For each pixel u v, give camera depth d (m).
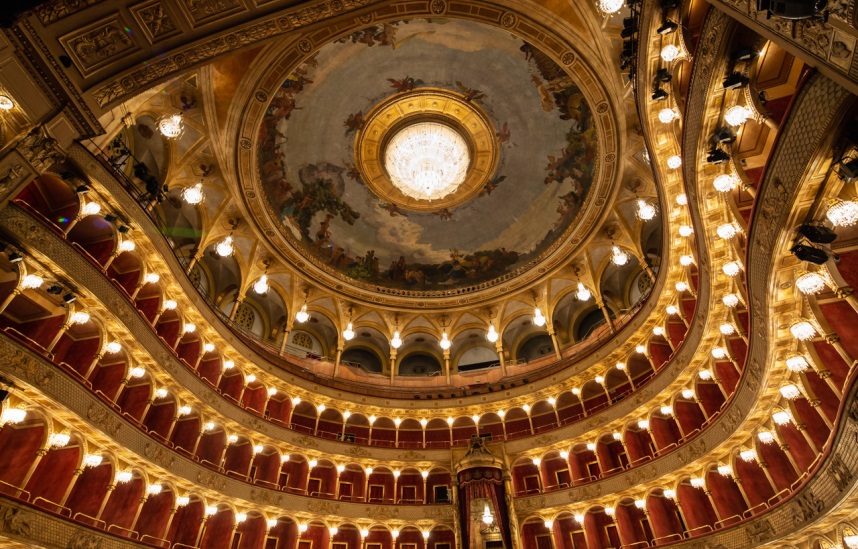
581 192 30.75
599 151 27.31
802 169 8.94
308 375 30.80
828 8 5.78
